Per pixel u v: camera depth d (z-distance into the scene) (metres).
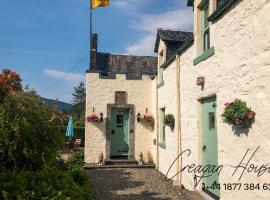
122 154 13.62
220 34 6.03
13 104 5.87
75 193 4.60
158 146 12.03
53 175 4.80
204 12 7.48
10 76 11.35
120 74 13.72
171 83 10.06
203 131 7.25
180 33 11.94
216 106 6.27
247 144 4.88
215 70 6.28
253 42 4.77
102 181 9.39
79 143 19.50
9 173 4.61
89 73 13.53
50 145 6.08
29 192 3.99
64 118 7.39
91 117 13.15
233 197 5.34
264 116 4.43
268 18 4.37
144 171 11.52
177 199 7.17
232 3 5.45
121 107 13.60
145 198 7.29
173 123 9.57
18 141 5.51
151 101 13.82
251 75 4.81
